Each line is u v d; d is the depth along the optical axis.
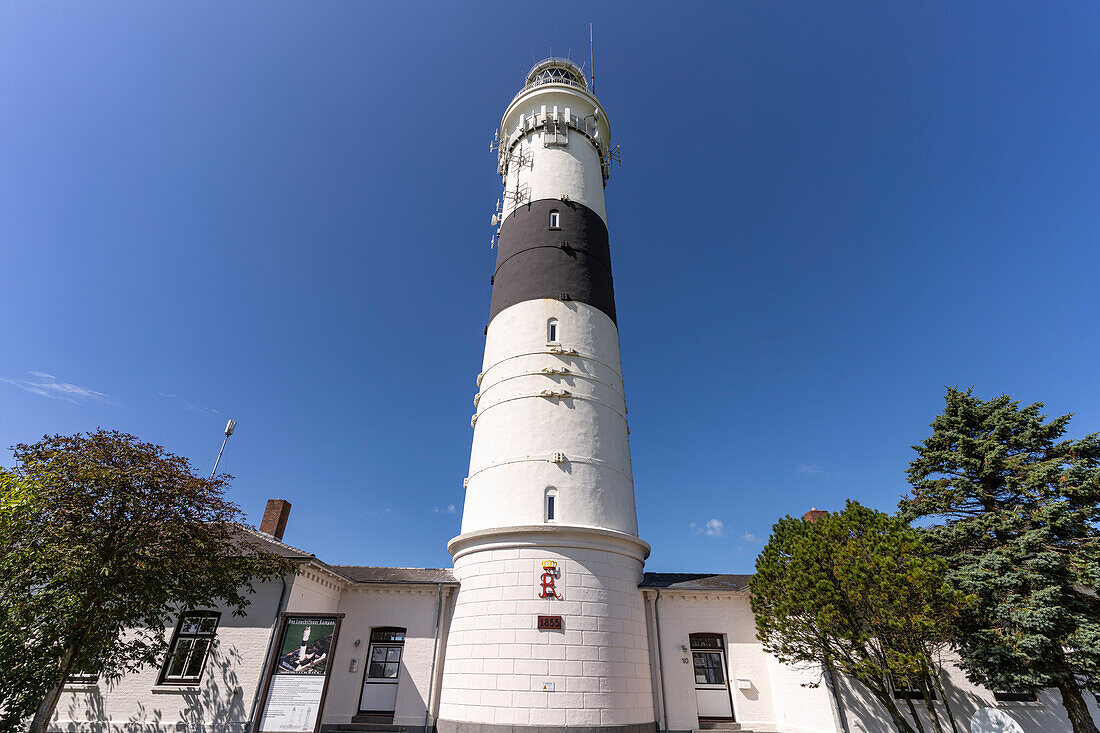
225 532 17.94
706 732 20.08
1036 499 18.94
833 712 18.14
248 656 18.92
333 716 20.48
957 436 20.86
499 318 26.70
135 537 15.59
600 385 24.55
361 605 22.67
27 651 14.12
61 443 16.34
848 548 16.05
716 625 22.06
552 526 20.05
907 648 15.01
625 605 20.23
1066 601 17.27
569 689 17.62
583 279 27.12
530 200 30.02
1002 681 17.09
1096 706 20.58
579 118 33.97
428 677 20.86
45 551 14.24
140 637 19.30
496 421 23.66
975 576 17.94
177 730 18.05
